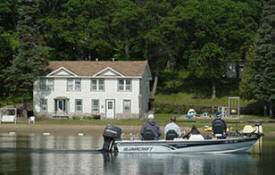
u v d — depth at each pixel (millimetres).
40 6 107375
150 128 39094
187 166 33375
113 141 39750
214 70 98625
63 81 83875
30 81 79000
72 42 101188
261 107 87938
